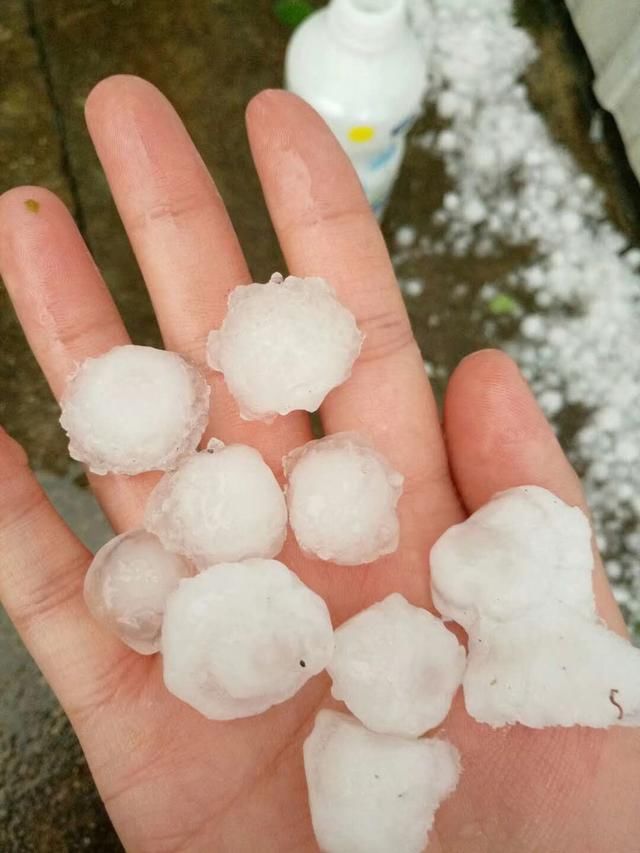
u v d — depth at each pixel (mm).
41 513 104
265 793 100
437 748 98
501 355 113
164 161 118
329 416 118
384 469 109
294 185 119
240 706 96
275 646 96
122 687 101
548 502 104
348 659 99
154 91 121
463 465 113
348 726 99
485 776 99
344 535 105
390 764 95
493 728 100
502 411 109
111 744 100
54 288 114
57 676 101
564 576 102
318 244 119
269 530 106
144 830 99
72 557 105
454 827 99
